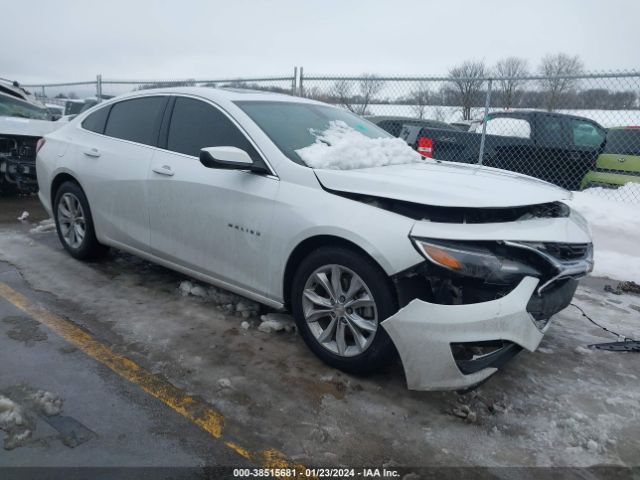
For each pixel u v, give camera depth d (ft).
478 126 28.17
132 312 12.85
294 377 10.33
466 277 8.80
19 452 7.82
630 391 10.63
